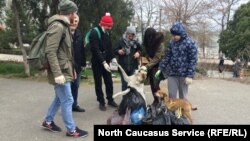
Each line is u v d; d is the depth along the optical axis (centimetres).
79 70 717
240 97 933
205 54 1998
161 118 553
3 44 3200
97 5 1409
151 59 723
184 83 662
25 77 1271
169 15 3172
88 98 888
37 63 546
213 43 3772
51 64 526
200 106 811
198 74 1379
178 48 644
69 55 554
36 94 938
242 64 1920
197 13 3209
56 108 598
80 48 713
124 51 736
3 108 769
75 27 700
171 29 644
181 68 648
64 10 543
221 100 885
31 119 680
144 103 576
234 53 3941
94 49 720
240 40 3831
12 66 1541
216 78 1374
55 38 525
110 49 750
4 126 632
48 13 1340
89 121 670
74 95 729
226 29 4306
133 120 562
